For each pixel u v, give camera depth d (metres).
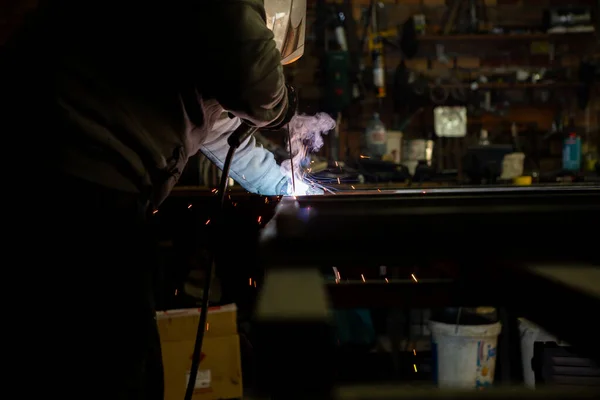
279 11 1.05
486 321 2.35
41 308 0.77
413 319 2.79
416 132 4.05
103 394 0.80
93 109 0.82
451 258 0.50
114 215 0.82
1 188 0.78
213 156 1.22
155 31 0.83
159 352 0.89
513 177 3.31
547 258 0.50
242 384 2.24
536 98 4.12
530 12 4.18
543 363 1.82
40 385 0.77
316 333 0.39
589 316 0.38
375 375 2.52
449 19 3.97
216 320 2.11
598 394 0.38
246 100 0.87
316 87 3.98
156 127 0.88
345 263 0.51
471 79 4.01
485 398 0.39
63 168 0.79
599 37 4.12
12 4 3.65
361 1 4.02
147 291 0.86
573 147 3.77
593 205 0.53
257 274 0.53
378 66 3.85
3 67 0.84
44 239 0.78
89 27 0.84
